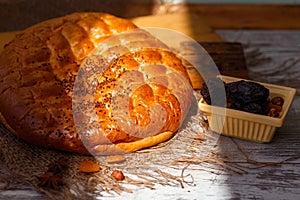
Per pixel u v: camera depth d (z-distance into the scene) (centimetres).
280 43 105
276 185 69
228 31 110
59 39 80
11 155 71
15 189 67
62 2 111
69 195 65
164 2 118
